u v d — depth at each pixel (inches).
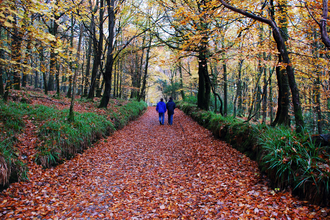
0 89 308.7
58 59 239.1
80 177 186.4
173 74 1102.4
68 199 146.6
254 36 266.8
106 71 441.7
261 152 174.7
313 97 379.9
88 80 612.4
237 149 230.2
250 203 123.9
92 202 145.1
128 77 997.2
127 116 485.4
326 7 139.9
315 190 111.7
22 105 275.7
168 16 354.3
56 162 200.2
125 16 442.9
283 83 235.5
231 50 216.8
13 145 179.3
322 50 224.4
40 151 191.0
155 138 353.1
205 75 450.3
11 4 145.0
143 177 193.3
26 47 213.0
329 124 404.2
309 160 121.4
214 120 333.7
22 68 237.5
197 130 377.4
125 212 132.3
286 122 232.5
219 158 220.5
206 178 178.4
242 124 249.0
